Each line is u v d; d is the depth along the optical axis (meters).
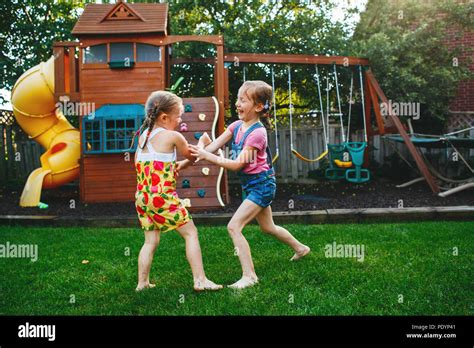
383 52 8.12
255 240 4.41
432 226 4.90
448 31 10.23
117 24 7.05
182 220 2.98
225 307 2.63
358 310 2.56
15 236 4.86
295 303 2.68
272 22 8.90
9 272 3.50
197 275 2.95
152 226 3.07
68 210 6.45
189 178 6.54
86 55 7.16
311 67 8.91
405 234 4.49
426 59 9.00
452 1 8.80
